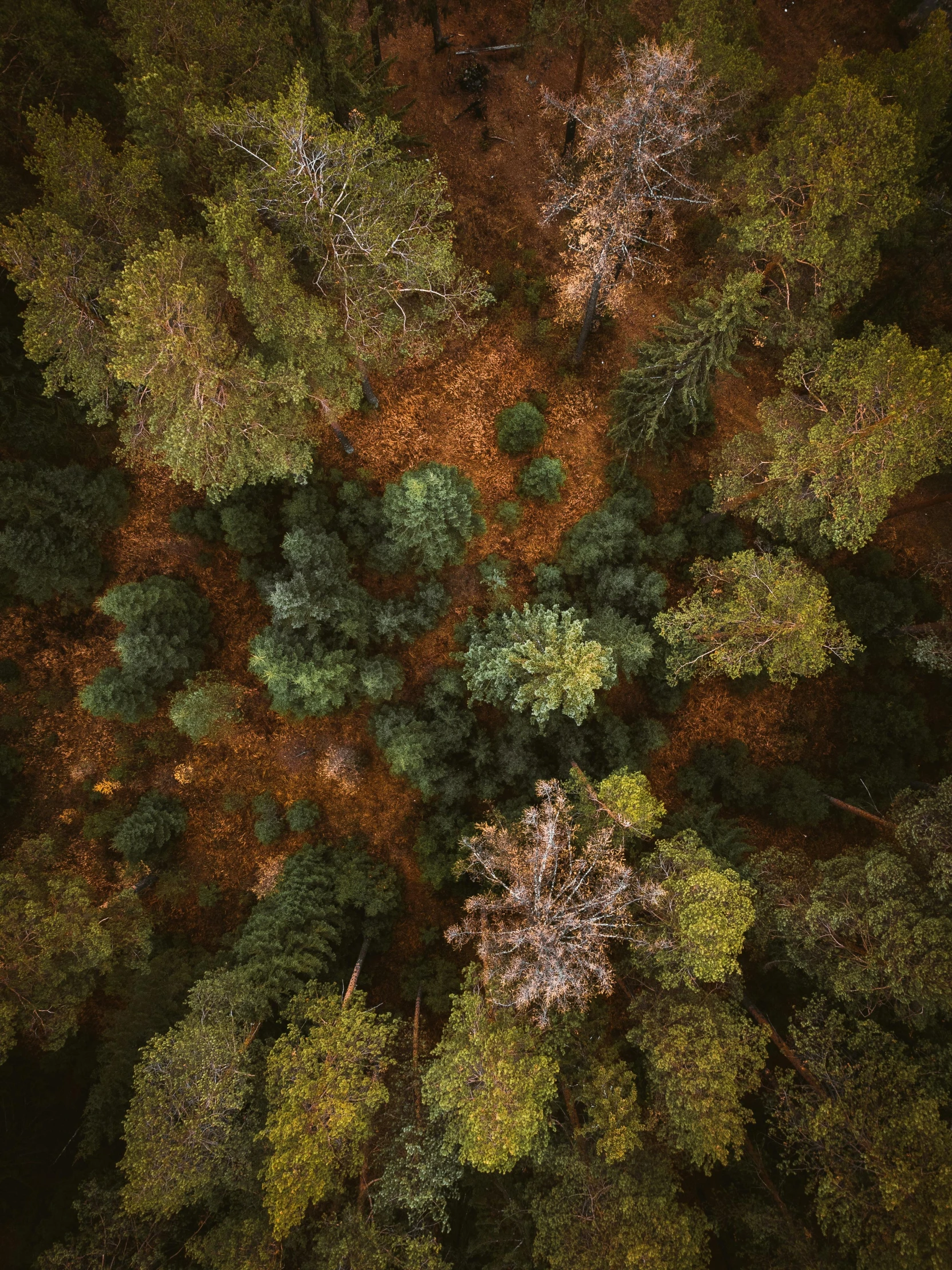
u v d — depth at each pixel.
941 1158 14.64
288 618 22.62
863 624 24.77
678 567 26.11
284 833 24.84
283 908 22.11
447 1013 22.48
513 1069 15.66
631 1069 19.98
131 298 14.87
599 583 24.66
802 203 18.09
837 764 25.70
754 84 20.61
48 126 16.98
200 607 24.61
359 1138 16.64
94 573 23.70
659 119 17.83
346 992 20.08
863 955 17.73
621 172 18.84
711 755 25.22
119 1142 20.66
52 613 24.47
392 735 23.86
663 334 21.77
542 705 20.44
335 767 24.86
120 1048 20.45
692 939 16.34
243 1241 16.12
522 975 16.44
